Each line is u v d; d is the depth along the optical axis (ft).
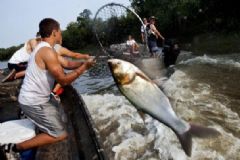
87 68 11.94
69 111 17.01
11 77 23.94
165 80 28.04
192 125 7.23
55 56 11.84
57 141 12.65
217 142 16.17
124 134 18.76
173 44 36.52
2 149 12.09
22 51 23.76
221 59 44.19
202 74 33.24
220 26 83.30
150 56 35.40
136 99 7.57
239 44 59.06
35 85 12.06
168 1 103.45
